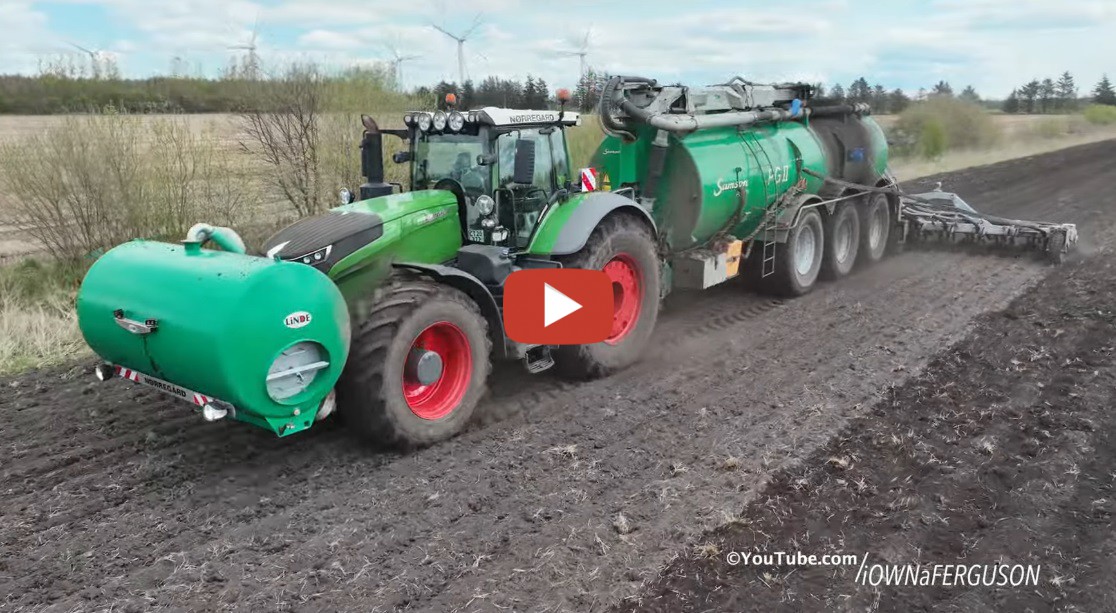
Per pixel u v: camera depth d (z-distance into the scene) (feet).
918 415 18.93
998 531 13.96
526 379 21.80
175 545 13.62
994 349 23.65
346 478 16.01
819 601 12.02
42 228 31.45
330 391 15.85
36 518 14.47
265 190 37.99
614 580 12.53
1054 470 16.07
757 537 13.73
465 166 19.95
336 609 11.85
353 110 39.01
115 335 15.74
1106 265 34.19
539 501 15.05
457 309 17.40
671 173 26.04
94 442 17.79
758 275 30.25
